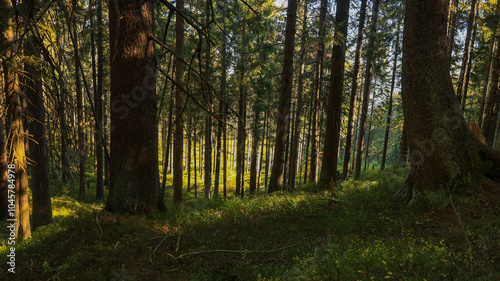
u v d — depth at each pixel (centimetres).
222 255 420
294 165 1620
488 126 1234
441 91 526
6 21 369
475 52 1327
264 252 429
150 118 588
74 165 605
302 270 339
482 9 1121
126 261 401
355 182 997
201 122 1714
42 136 767
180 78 1147
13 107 505
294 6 1164
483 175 503
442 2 523
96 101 1424
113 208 576
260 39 1680
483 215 430
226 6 1448
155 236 482
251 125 1788
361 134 1582
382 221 491
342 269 311
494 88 1202
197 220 591
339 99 1088
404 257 328
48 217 838
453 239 385
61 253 423
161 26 1355
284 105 1190
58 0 348
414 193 547
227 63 1623
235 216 609
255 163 1602
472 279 275
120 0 536
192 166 3684
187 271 384
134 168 576
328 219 546
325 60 1627
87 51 1154
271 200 738
